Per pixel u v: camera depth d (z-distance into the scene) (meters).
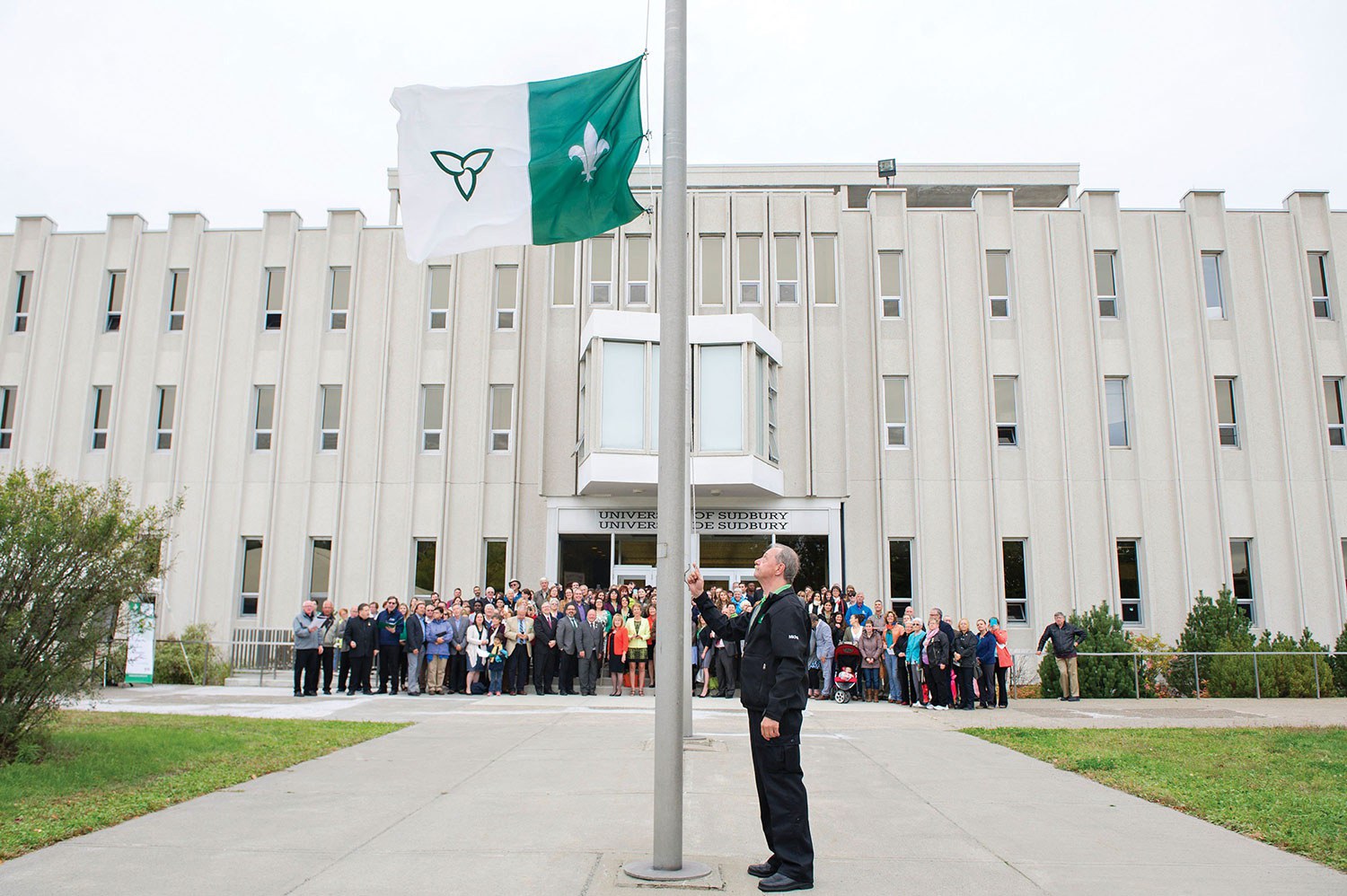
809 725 13.96
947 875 5.83
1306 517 24.72
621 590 20.17
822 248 25.80
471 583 24.58
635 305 25.28
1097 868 6.01
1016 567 24.61
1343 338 25.36
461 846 6.43
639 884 5.54
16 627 9.14
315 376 25.58
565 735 12.05
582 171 8.70
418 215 8.66
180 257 26.50
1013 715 15.73
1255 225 25.80
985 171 33.12
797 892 5.47
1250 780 9.09
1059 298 25.47
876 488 24.64
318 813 7.45
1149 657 20.16
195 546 25.08
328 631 18.78
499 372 25.50
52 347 26.41
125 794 8.08
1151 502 24.67
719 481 22.20
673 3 6.63
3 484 9.77
